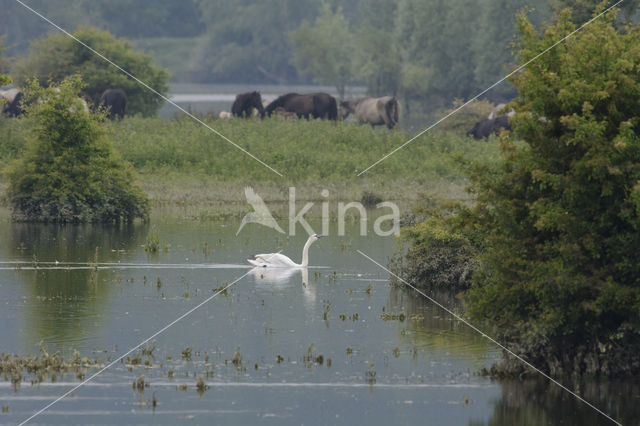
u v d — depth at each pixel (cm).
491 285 4772
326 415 4050
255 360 4856
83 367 4691
